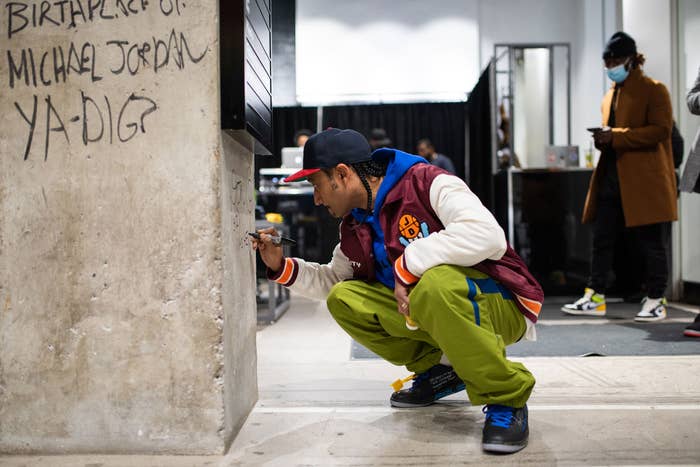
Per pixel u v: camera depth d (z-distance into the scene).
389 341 1.74
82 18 1.43
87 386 1.45
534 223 4.62
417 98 8.35
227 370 1.47
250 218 1.79
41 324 1.46
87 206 1.44
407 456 1.40
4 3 1.45
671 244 4.26
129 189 1.43
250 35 1.50
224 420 1.44
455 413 1.72
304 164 1.58
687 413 1.68
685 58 4.22
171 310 1.43
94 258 1.44
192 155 1.42
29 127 1.45
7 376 1.46
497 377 1.41
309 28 8.36
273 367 2.37
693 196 4.11
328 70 8.38
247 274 1.74
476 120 5.74
